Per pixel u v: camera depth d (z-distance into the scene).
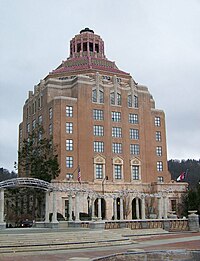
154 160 93.50
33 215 75.62
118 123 90.62
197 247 31.42
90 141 85.94
